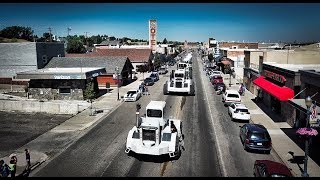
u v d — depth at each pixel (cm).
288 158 1938
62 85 4075
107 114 3166
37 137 2373
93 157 1930
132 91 4000
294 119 2611
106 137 2355
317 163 1858
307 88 2447
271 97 3381
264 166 1507
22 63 5272
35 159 1883
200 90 4909
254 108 3453
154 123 1847
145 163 1841
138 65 7981
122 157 1931
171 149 1855
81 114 3164
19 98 4100
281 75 3030
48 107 3300
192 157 1953
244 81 5275
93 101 3922
